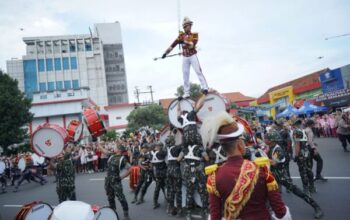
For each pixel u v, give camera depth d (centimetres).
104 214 484
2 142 3081
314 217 620
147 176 909
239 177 230
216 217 237
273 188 232
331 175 959
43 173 2112
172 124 734
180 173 728
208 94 679
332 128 2092
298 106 3033
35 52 9612
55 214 421
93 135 1538
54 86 9450
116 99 10412
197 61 770
